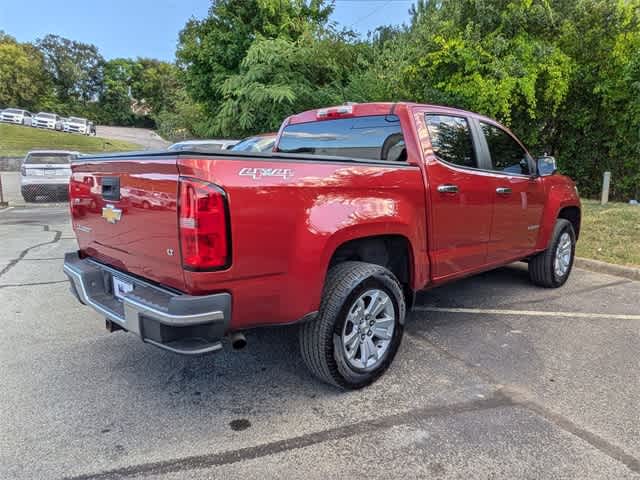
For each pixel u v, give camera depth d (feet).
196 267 7.32
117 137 172.45
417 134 11.05
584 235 24.07
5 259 21.85
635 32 33.58
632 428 8.43
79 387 10.01
